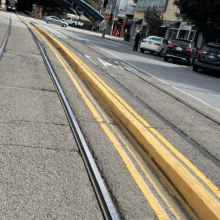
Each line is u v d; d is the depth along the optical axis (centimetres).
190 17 2041
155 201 265
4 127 347
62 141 346
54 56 995
